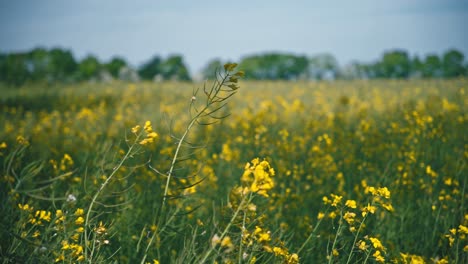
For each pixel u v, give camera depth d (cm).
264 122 821
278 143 662
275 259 312
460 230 376
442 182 562
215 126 819
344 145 708
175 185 527
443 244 432
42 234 324
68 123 894
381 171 598
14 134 678
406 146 677
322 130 845
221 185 564
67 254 299
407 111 891
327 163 607
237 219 278
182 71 5725
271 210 457
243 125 754
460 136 766
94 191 418
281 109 1112
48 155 568
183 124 910
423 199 520
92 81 2689
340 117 930
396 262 350
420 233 455
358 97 1379
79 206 380
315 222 461
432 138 689
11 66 2964
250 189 246
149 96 1722
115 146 572
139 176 526
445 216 471
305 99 1523
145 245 374
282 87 2112
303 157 654
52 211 393
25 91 1862
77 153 633
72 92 1875
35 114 1122
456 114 898
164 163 587
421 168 596
